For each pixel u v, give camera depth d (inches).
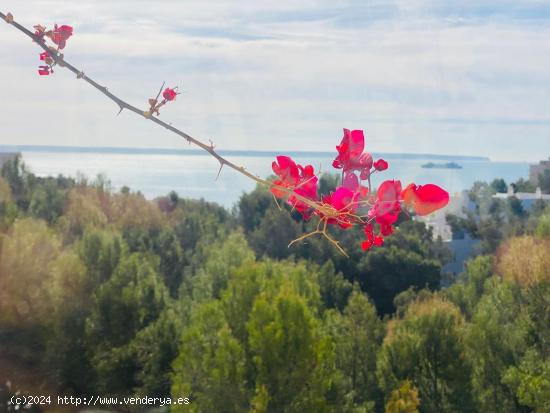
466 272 1343.5
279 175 73.9
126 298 650.8
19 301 594.2
